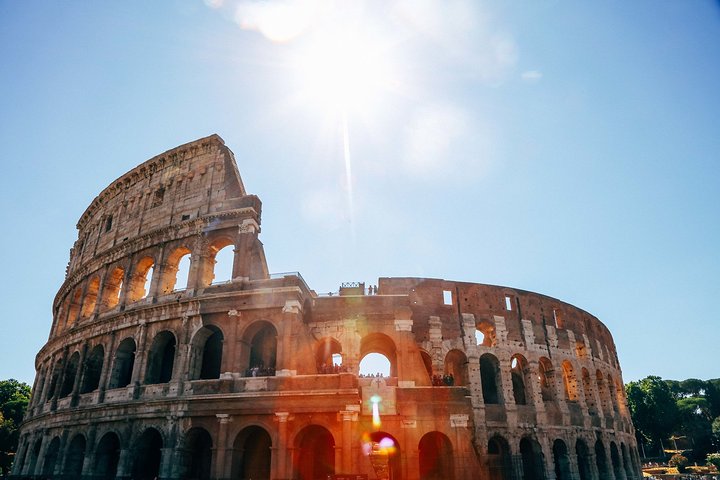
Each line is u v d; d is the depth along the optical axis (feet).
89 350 204.74
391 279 219.20
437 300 217.97
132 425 170.60
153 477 170.50
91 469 173.99
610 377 276.41
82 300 225.97
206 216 194.90
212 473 153.07
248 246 185.78
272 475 149.79
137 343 183.42
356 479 136.56
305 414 156.97
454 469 164.45
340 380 159.94
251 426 160.76
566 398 233.96
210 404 161.27
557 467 218.79
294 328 167.53
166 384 170.91
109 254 220.23
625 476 246.88
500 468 194.08
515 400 231.50
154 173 229.66
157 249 202.28
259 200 198.08
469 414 171.42
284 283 175.83
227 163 208.95
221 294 175.22
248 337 174.60
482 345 214.69
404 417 167.63
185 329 176.35
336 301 186.60
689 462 449.89
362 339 190.90
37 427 212.02
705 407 558.15
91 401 186.80
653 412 453.17
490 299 228.22
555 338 237.86
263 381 162.71
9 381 432.66
